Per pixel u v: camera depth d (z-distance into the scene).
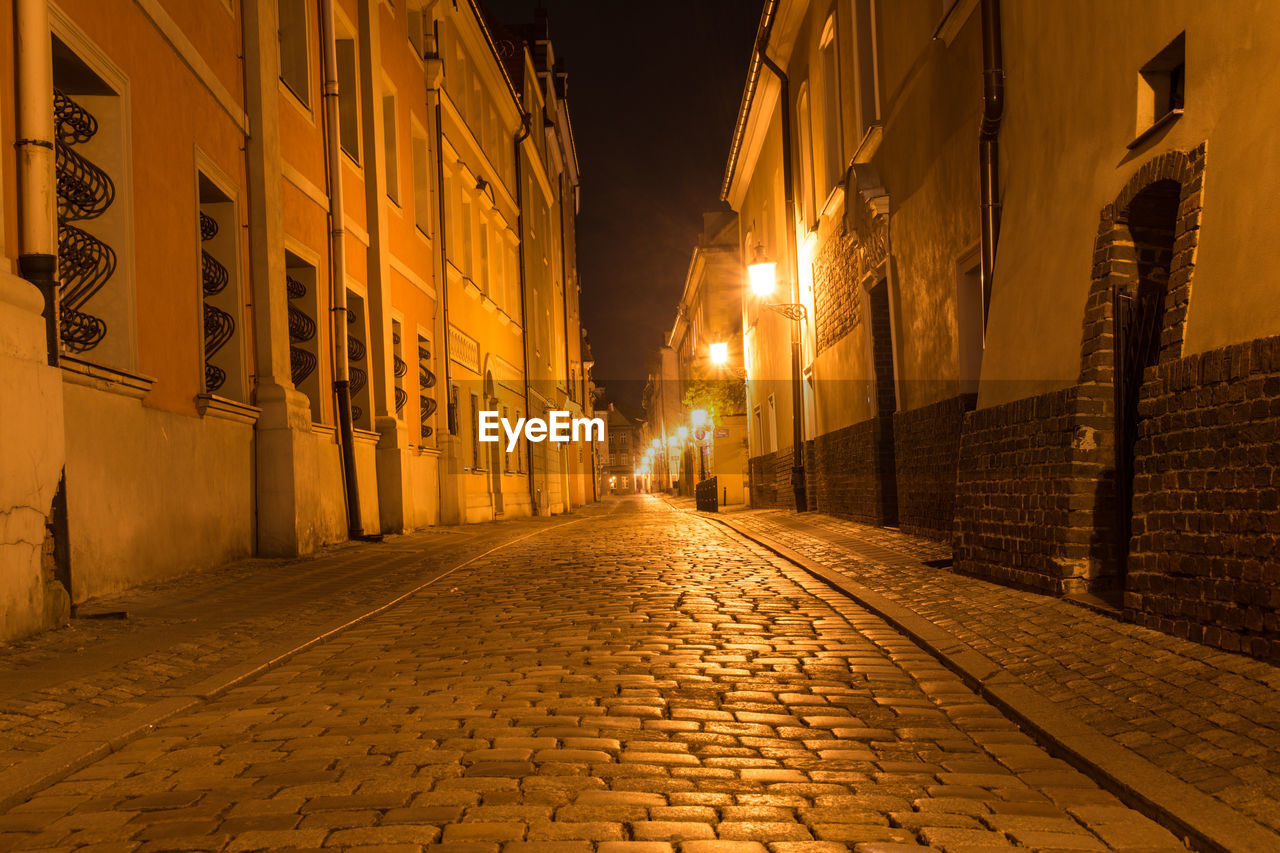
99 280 9.30
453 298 24.55
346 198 17.41
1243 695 4.77
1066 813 3.99
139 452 9.55
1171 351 6.29
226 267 12.63
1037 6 8.83
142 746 5.03
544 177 41.53
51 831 3.86
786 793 4.23
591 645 7.41
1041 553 7.97
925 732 5.14
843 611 8.63
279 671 6.82
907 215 13.72
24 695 5.64
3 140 7.48
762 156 27.91
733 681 6.24
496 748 4.82
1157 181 6.84
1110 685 5.39
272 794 4.22
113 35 9.36
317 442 14.26
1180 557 5.97
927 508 13.10
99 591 8.73
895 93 14.02
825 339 20.22
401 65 21.19
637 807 4.02
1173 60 6.89
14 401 7.07
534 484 34.56
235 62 12.88
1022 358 8.70
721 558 13.62
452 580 11.82
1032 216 8.87
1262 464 5.31
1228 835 3.49
